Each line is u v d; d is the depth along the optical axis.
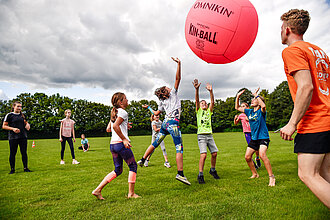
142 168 5.63
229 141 15.29
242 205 2.69
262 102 4.07
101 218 2.43
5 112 50.97
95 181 4.25
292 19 1.92
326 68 1.88
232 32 2.80
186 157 7.55
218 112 59.75
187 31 3.19
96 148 12.72
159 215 2.45
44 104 51.62
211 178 4.35
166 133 4.00
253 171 4.29
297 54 1.72
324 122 1.67
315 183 1.65
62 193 3.45
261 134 4.02
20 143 5.40
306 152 1.70
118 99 3.27
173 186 3.77
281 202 2.77
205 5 2.94
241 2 2.85
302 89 1.62
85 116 54.25
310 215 2.33
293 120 1.65
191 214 2.44
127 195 3.27
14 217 2.50
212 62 3.23
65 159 7.72
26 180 4.39
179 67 3.92
